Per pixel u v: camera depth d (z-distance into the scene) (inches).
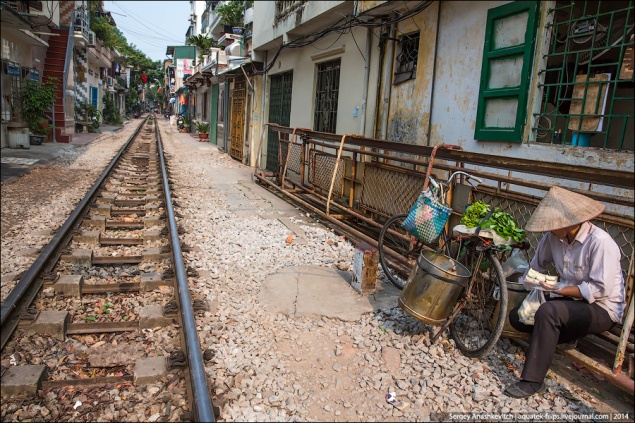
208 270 220.5
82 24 1090.1
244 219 326.0
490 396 134.2
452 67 268.4
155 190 406.6
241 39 820.0
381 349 158.1
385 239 258.4
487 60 239.5
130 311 180.7
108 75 1892.2
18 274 205.5
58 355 148.9
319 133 355.6
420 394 134.3
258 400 127.7
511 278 162.6
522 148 221.5
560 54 207.5
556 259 141.0
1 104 635.5
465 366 149.0
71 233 258.7
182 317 159.8
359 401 130.9
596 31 197.9
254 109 635.5
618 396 137.4
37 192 385.1
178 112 2281.0
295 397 130.7
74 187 415.5
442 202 183.3
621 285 133.9
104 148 799.7
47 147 711.7
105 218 291.7
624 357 144.3
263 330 166.6
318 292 199.9
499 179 181.0
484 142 245.3
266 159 616.1
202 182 485.1
